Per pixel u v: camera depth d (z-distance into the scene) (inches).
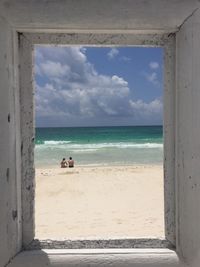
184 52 74.3
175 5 72.6
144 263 75.8
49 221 301.3
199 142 70.2
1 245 71.5
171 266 76.0
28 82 79.3
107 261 75.6
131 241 80.0
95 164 896.9
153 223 286.0
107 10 72.9
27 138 79.6
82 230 271.3
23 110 79.3
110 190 447.2
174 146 79.4
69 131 2568.9
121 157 1059.3
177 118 77.2
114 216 314.7
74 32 77.9
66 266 75.3
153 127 2908.5
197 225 70.9
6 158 72.6
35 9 72.5
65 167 784.3
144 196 405.7
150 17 73.2
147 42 79.4
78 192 438.0
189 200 73.1
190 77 72.5
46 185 488.7
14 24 73.9
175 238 79.6
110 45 80.0
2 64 71.6
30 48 79.1
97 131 2527.1
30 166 79.9
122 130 2600.9
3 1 71.7
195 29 71.6
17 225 76.6
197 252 71.1
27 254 75.9
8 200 73.0
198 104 70.6
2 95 71.7
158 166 733.9
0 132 71.4
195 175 71.3
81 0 72.7
